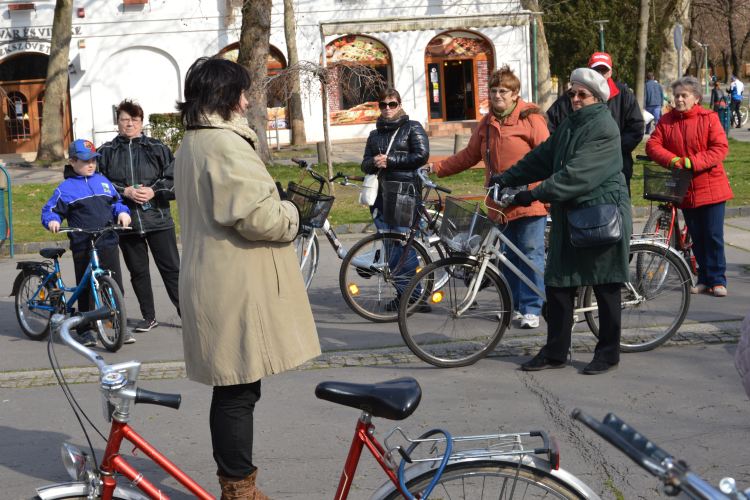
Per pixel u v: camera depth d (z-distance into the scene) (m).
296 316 2.92
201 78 2.80
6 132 25.98
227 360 2.77
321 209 6.63
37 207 13.95
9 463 3.78
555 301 4.80
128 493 2.27
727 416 4.01
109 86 25.70
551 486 2.10
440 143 23.78
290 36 21.86
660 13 31.67
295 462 3.68
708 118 6.25
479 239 5.00
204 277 2.77
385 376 4.91
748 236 9.25
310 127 26.42
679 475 1.23
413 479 2.09
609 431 1.31
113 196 5.98
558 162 4.62
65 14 21.25
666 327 5.26
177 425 4.21
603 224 4.44
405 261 6.27
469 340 5.19
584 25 30.70
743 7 43.03
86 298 6.00
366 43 26.64
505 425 4.01
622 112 6.36
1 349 6.01
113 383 2.16
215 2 25.66
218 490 3.44
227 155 2.71
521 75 26.98
